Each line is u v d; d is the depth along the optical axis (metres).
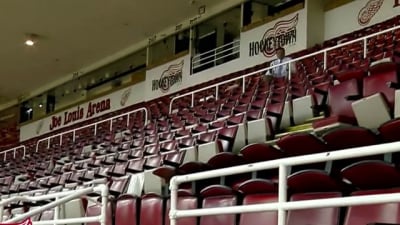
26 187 8.42
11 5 12.84
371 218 2.50
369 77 5.02
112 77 17.36
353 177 2.59
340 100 5.21
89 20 13.83
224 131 6.02
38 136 19.28
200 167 4.14
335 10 11.52
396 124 2.89
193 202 3.56
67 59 16.78
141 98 15.80
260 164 2.38
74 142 13.10
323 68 8.87
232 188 3.56
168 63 14.80
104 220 3.41
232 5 13.06
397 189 2.44
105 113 16.94
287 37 11.78
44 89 19.64
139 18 13.86
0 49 15.67
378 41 9.70
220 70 13.23
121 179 5.64
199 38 14.17
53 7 12.97
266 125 5.56
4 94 20.55
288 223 2.89
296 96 6.57
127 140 9.74
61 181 7.77
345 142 3.19
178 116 9.97
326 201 2.05
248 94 8.97
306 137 3.35
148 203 4.06
